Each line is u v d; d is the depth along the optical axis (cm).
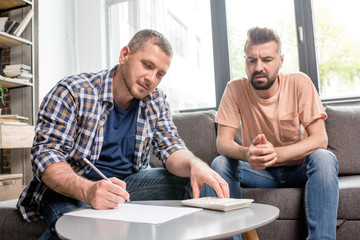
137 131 128
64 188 90
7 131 243
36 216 117
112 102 118
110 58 328
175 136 134
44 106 109
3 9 308
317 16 272
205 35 305
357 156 188
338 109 200
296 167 144
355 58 265
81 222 68
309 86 155
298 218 135
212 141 214
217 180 94
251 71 151
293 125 154
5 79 267
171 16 315
